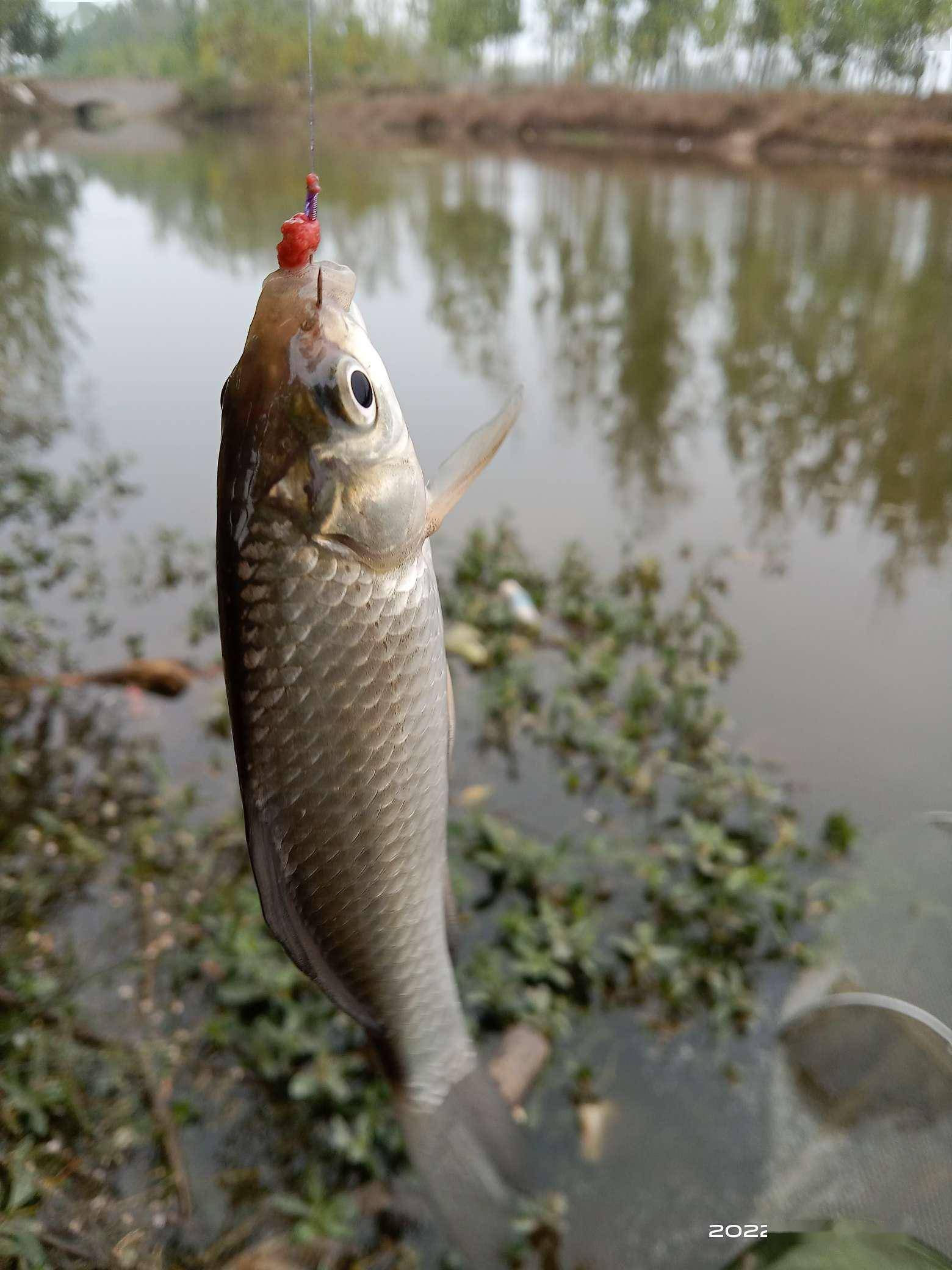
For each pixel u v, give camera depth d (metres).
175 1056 0.31
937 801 0.43
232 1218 0.27
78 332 1.15
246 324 1.22
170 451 0.83
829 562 0.67
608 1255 0.27
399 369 1.08
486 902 0.38
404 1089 0.14
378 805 0.12
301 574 0.11
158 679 0.50
